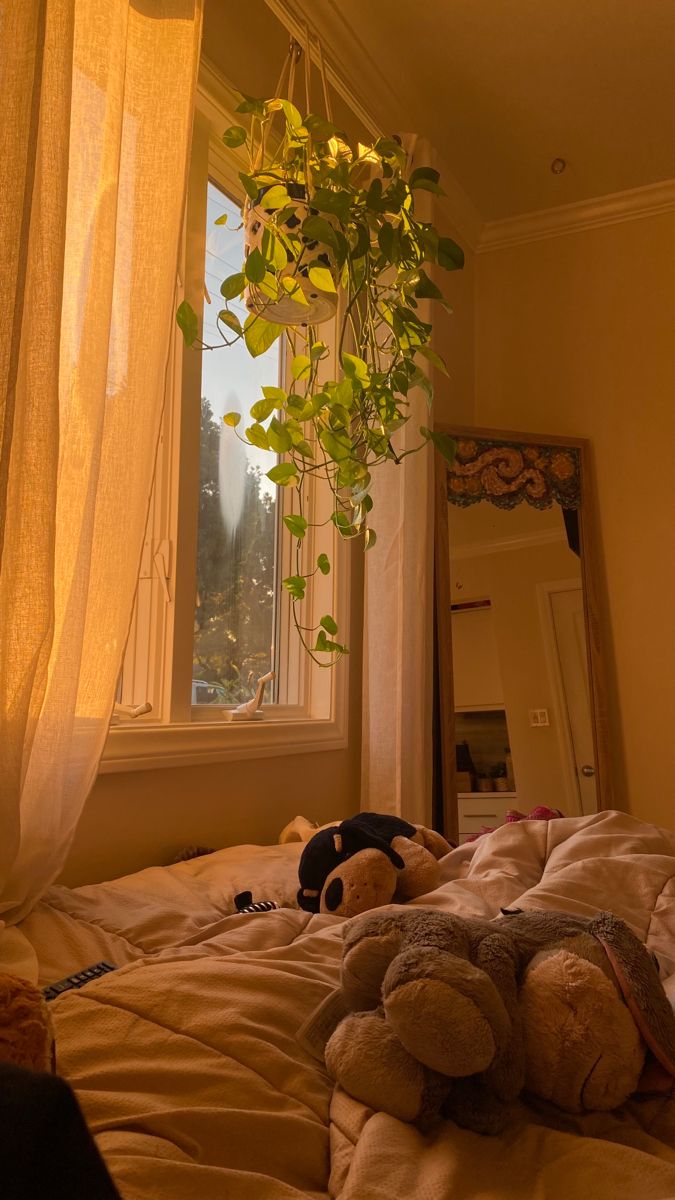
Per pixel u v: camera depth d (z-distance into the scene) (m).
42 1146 0.40
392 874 1.56
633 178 3.55
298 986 1.07
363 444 2.24
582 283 3.77
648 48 2.83
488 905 1.50
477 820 3.18
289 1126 0.84
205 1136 0.81
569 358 3.77
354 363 1.99
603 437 3.68
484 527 3.43
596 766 3.35
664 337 3.62
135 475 1.41
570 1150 0.85
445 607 3.26
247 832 2.26
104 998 0.98
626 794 3.45
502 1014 0.88
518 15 2.70
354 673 2.83
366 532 2.23
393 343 2.21
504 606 3.39
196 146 2.30
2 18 1.10
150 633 2.11
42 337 1.13
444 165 3.46
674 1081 0.97
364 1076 0.88
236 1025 0.95
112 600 1.39
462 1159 0.81
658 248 3.65
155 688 2.10
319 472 2.77
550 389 3.79
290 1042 0.98
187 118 1.48
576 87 3.01
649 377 3.62
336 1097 0.91
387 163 2.02
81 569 1.28
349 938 1.01
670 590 3.49
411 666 2.71
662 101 3.08
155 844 1.94
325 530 2.76
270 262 1.79
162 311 1.44
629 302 3.68
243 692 2.50
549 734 3.33
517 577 3.43
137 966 1.10
